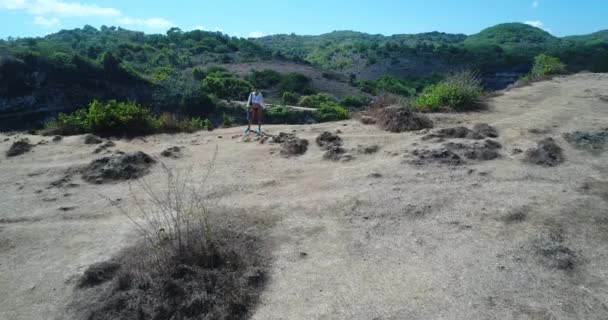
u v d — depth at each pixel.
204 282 3.83
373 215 5.12
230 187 6.26
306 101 52.16
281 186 6.24
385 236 4.66
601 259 4.07
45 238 4.91
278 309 3.61
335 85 71.00
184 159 7.71
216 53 95.12
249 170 7.00
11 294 3.95
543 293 3.60
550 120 8.69
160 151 8.12
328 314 3.49
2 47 45.69
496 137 7.80
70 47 66.38
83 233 5.02
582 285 3.70
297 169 6.92
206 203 5.68
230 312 3.56
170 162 7.52
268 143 8.52
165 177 6.78
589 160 6.55
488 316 3.35
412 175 6.20
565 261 3.99
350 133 8.76
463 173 6.20
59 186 6.44
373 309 3.51
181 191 6.15
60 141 8.77
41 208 5.70
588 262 4.03
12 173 6.95
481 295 3.60
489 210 5.06
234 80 54.94
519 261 4.05
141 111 10.10
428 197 5.46
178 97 43.50
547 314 3.35
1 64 39.06
